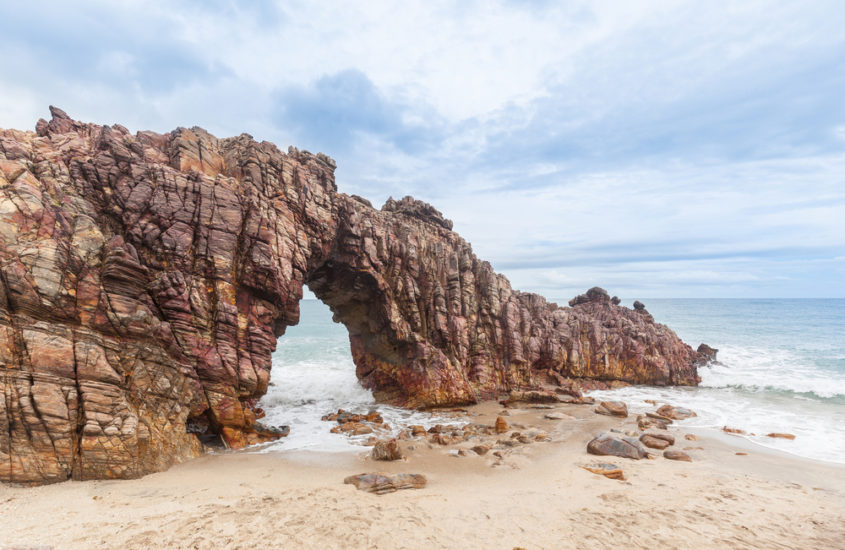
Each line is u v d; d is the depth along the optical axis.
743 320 101.44
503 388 37.88
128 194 22.17
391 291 36.81
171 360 19.91
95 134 25.08
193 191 24.02
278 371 50.12
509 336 39.31
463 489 16.70
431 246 40.28
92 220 19.98
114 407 16.81
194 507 13.51
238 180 27.47
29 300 16.45
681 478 18.20
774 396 37.66
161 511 13.07
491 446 23.00
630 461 20.70
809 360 52.19
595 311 54.19
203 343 22.23
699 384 43.16
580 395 36.72
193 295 22.44
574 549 11.73
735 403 34.97
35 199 18.25
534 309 44.62
